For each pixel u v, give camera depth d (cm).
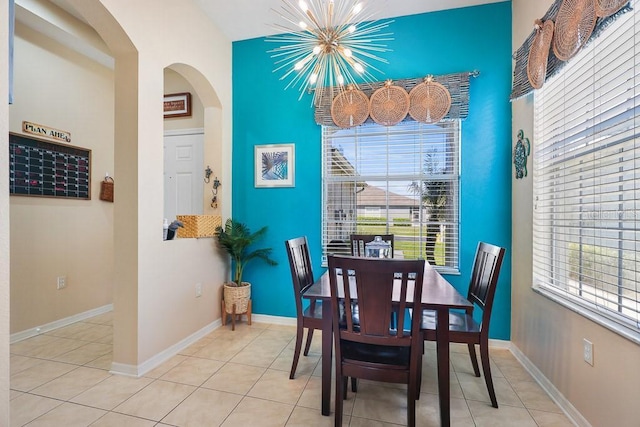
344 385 186
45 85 284
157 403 179
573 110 181
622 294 142
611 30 147
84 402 179
